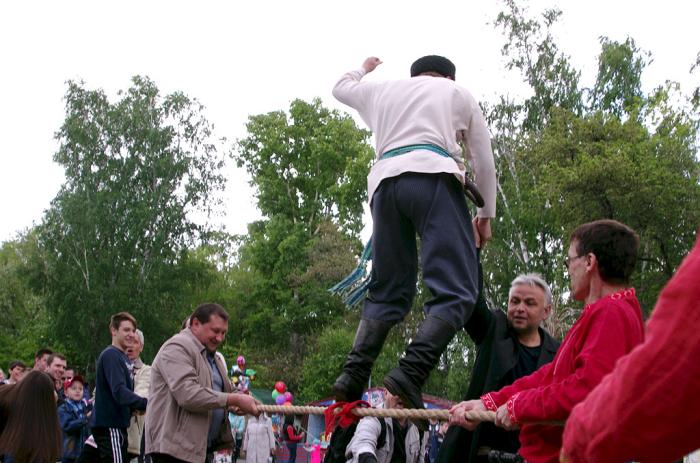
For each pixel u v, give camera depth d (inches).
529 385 138.2
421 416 134.1
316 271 1669.5
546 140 1077.1
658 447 60.4
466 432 175.2
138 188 1499.8
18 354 1833.2
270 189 1846.7
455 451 175.0
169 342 230.8
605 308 122.6
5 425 188.1
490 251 1157.7
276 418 819.4
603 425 62.7
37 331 1819.6
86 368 1472.7
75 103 1509.6
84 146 1491.1
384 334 142.5
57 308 1466.5
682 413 58.6
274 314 1770.4
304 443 815.1
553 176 1023.6
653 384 59.0
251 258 1861.5
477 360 184.9
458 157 143.7
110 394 279.6
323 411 150.9
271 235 1796.3
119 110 1512.1
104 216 1441.9
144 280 1469.0
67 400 352.8
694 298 58.7
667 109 1106.1
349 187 1763.0
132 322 303.7
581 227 133.9
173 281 1497.3
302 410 159.6
